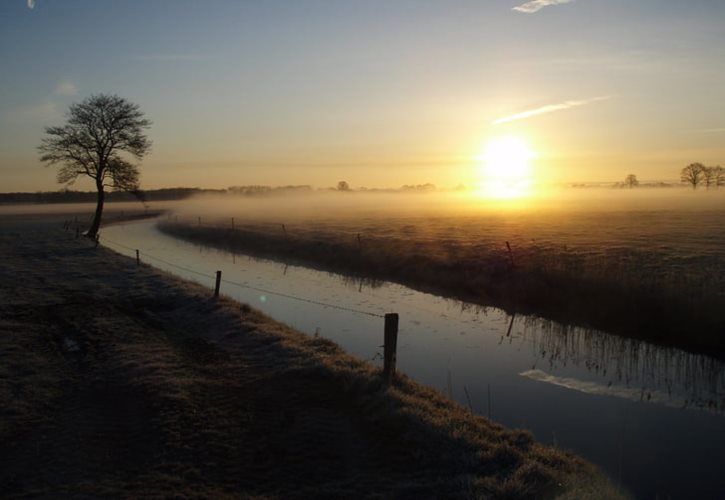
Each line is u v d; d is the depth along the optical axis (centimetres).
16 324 1645
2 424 949
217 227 6175
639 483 862
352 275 3253
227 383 1138
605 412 1189
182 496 720
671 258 2764
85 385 1155
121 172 5294
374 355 1594
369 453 842
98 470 795
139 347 1403
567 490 728
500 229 4925
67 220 8394
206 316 1736
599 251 3125
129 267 2898
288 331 1545
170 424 933
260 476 776
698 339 1680
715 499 815
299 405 1020
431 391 1095
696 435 1061
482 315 2170
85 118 5072
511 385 1366
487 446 841
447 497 704
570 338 1827
